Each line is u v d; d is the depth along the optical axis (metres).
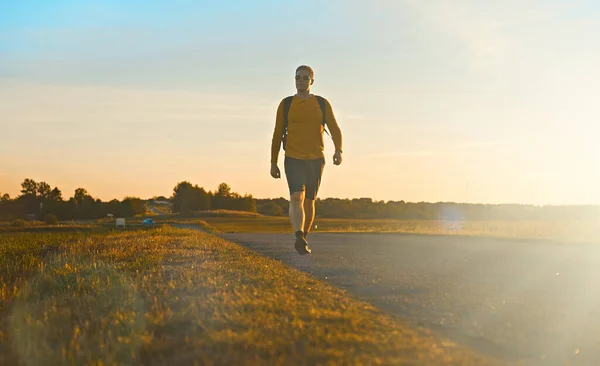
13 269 9.21
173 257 9.43
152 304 4.68
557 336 3.82
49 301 5.14
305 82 7.97
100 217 164.75
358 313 4.22
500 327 3.99
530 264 8.68
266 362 3.01
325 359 3.05
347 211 116.12
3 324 4.39
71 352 3.36
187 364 3.07
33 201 177.50
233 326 3.76
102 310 4.62
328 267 7.86
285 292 5.12
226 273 6.73
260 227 72.69
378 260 9.20
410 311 4.46
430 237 20.28
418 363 3.01
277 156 8.17
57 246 14.82
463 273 7.21
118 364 3.15
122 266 7.92
